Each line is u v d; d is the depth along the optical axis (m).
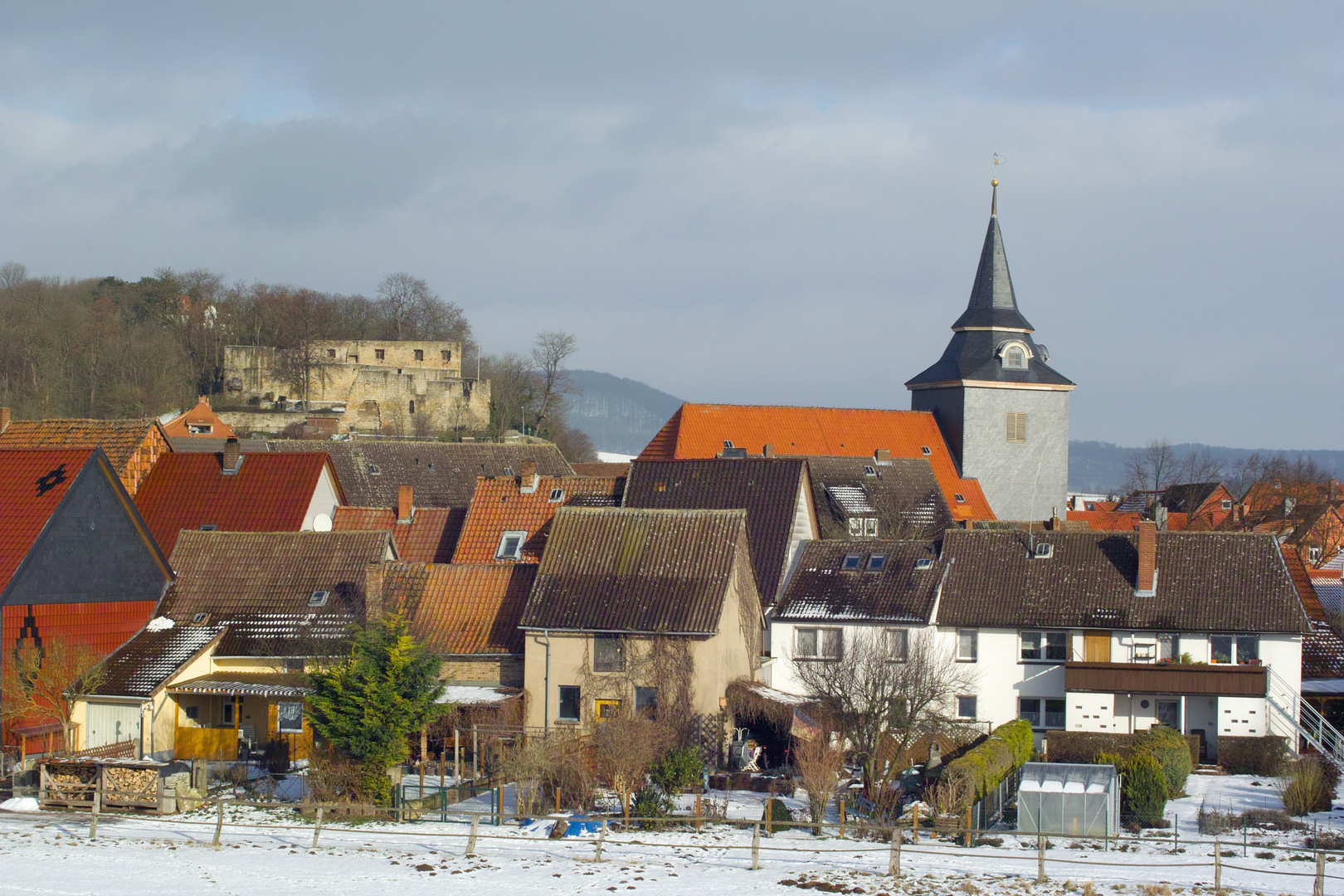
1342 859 44.28
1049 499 139.25
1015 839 46.62
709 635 58.16
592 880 38.59
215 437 124.81
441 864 40.44
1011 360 138.00
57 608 59.94
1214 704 67.50
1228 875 40.72
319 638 61.78
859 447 132.00
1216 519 162.50
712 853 42.50
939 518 103.69
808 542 75.00
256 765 58.41
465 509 81.25
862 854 42.75
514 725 56.97
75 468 61.59
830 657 68.81
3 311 189.12
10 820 47.69
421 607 63.69
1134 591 69.62
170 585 65.75
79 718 59.38
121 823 47.09
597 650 59.38
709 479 78.62
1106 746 66.00
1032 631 69.62
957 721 60.69
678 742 54.28
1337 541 142.00
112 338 190.25
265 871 39.44
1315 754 65.25
